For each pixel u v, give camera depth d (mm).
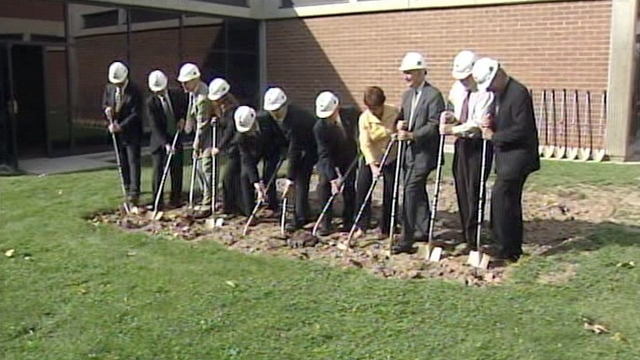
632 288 4340
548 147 11523
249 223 6152
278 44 15023
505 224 4965
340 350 3490
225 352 3480
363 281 4562
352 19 13812
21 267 4895
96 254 5250
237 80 15070
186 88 6754
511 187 4910
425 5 12695
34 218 6438
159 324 3846
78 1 12039
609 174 9039
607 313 3936
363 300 4191
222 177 7148
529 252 5195
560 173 9188
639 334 3637
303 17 14500
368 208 5965
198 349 3518
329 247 5520
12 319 3924
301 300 4203
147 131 12281
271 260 5086
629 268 4723
